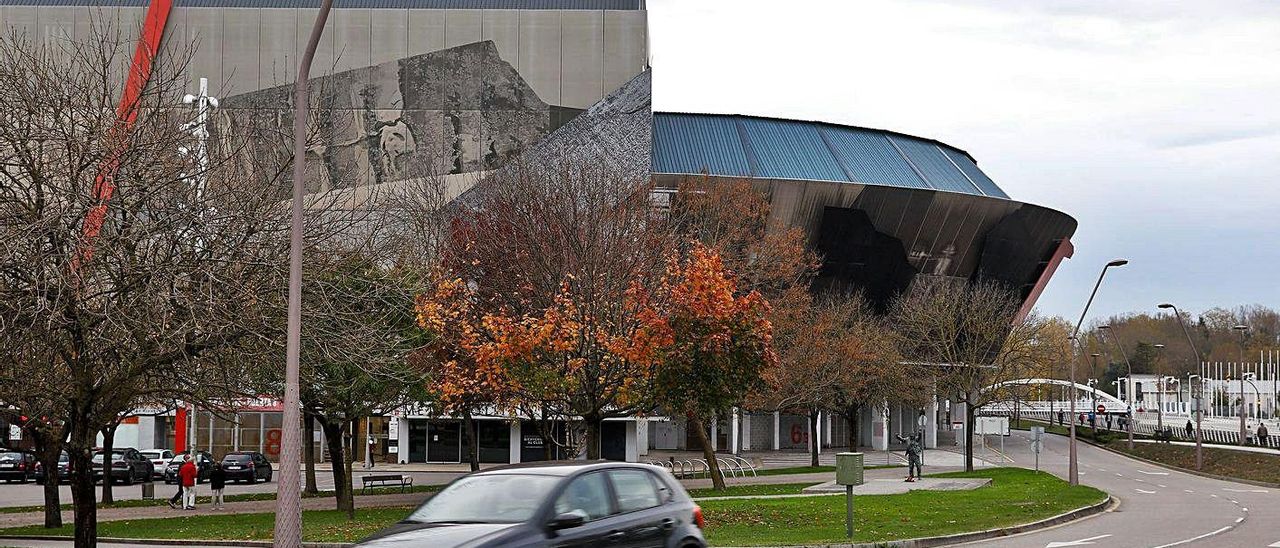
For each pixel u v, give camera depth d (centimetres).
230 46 7225
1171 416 12975
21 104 2045
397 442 6850
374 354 2408
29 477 5650
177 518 3192
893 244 7988
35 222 1786
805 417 9050
